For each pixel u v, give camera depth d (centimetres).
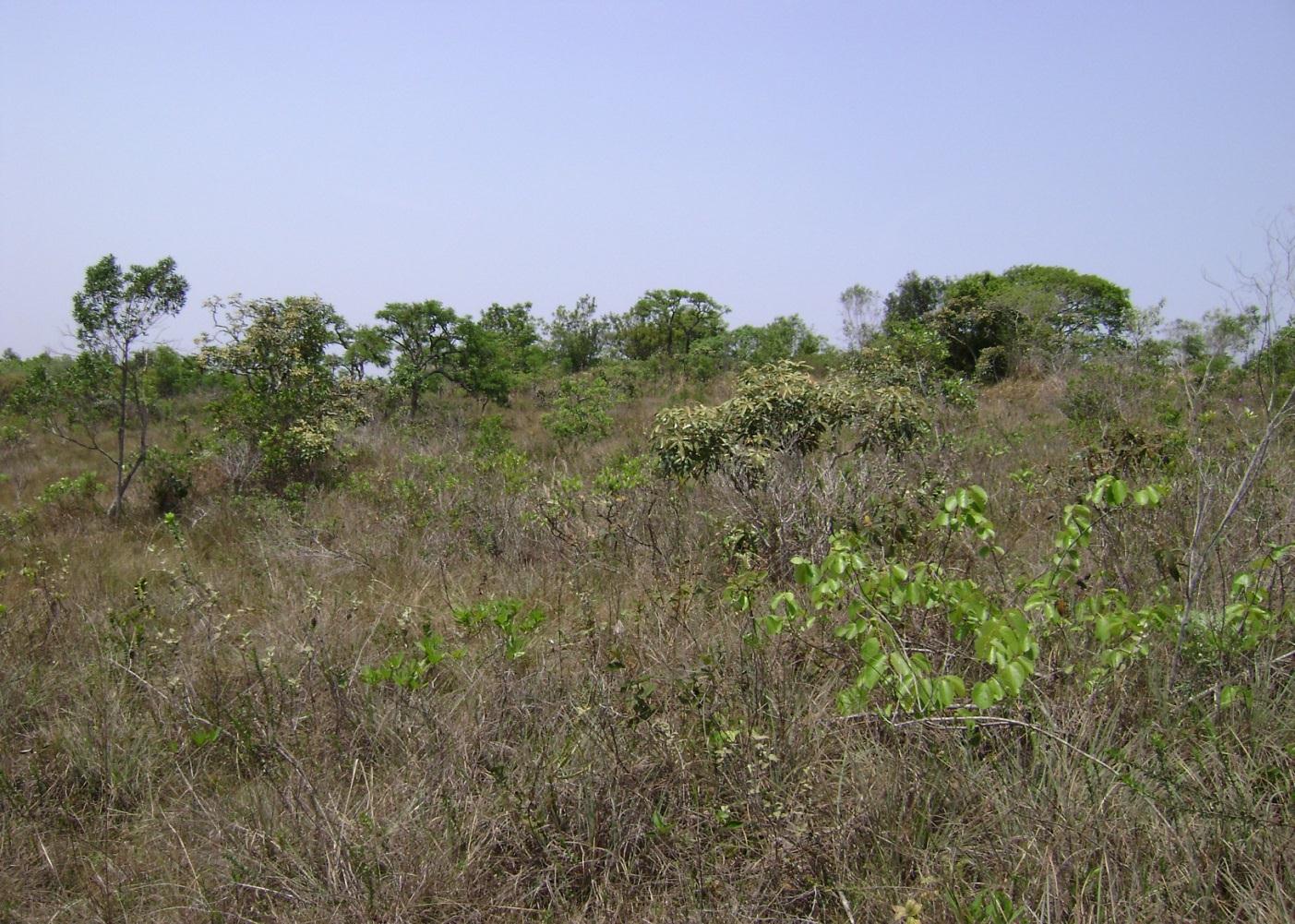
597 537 657
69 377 974
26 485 1164
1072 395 1209
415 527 771
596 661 403
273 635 481
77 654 479
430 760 345
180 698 410
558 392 1891
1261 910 227
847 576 341
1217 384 737
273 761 356
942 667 342
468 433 1455
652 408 1694
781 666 368
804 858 270
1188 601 338
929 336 1784
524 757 341
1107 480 334
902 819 286
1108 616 308
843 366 1499
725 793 312
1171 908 237
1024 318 1980
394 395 1628
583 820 308
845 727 329
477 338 1756
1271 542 401
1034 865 254
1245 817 250
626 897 284
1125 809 266
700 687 353
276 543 736
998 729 320
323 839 302
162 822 336
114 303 935
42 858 322
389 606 557
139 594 511
